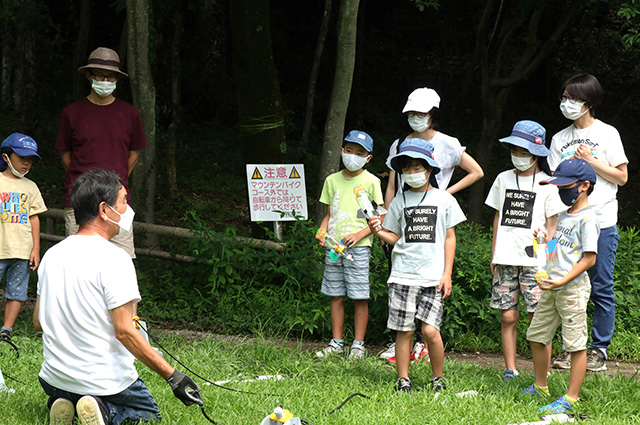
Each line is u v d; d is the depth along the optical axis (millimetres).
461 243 6906
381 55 19688
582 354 4133
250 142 7742
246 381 4469
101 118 5527
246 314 6613
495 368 5102
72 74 15688
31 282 7961
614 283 6566
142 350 3291
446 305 6266
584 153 5141
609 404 4156
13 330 5758
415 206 4559
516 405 4137
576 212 4207
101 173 3441
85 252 3338
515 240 4871
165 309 6789
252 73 7582
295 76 18578
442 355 4551
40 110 14906
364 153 5555
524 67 11648
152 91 8367
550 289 4125
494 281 5016
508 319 4914
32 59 14359
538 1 11102
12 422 3457
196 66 16781
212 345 5391
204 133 16328
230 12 7523
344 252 5484
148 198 8688
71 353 3330
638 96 18922
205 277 7086
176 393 3348
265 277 6992
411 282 4504
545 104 18781
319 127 17844
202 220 11898
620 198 15844
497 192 5070
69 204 5578
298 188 7215
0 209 5328
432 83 19000
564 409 4078
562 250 4211
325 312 6320
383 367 5133
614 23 17969
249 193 7137
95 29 18219
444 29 16859
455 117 13891
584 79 5234
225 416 3736
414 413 3924
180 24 11898
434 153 5250
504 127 18156
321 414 3867
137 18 8078
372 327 6375
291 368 4852
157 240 8109
